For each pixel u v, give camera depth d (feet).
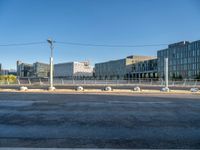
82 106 45.06
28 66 430.20
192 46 329.52
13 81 181.68
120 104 48.39
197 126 28.60
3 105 46.14
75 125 28.68
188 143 21.61
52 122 30.32
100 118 33.09
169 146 20.66
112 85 168.04
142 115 35.68
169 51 373.40
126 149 19.70
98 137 23.43
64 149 19.47
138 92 91.61
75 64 369.71
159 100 57.41
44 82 186.29
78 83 188.44
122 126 28.30
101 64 547.90
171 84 184.85
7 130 26.14
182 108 43.37
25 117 33.68
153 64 409.90
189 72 331.77
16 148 19.62
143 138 23.20
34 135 24.11
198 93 89.45
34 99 57.98
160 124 29.55
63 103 49.60
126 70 478.18
